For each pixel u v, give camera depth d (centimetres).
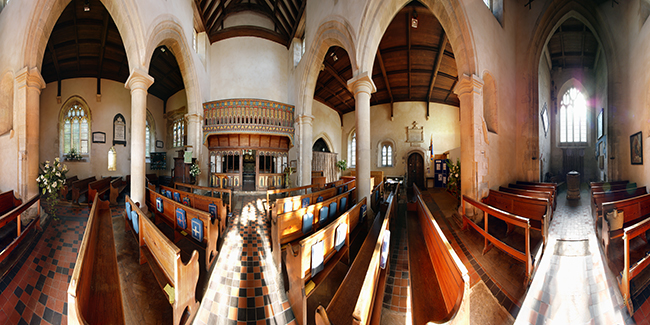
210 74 1094
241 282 275
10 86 631
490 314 217
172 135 1455
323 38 770
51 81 1086
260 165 1288
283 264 321
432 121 1421
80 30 877
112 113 1224
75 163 1120
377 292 200
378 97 1424
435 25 799
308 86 959
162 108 1467
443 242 194
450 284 170
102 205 569
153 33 631
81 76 1148
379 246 199
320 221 420
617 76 772
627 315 221
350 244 378
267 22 1168
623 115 760
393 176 1442
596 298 238
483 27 614
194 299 220
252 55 1091
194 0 904
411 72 1132
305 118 977
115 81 1240
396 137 1452
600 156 1270
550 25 791
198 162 951
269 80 1103
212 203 467
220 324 208
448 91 1291
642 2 673
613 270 288
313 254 239
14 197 524
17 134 544
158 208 513
